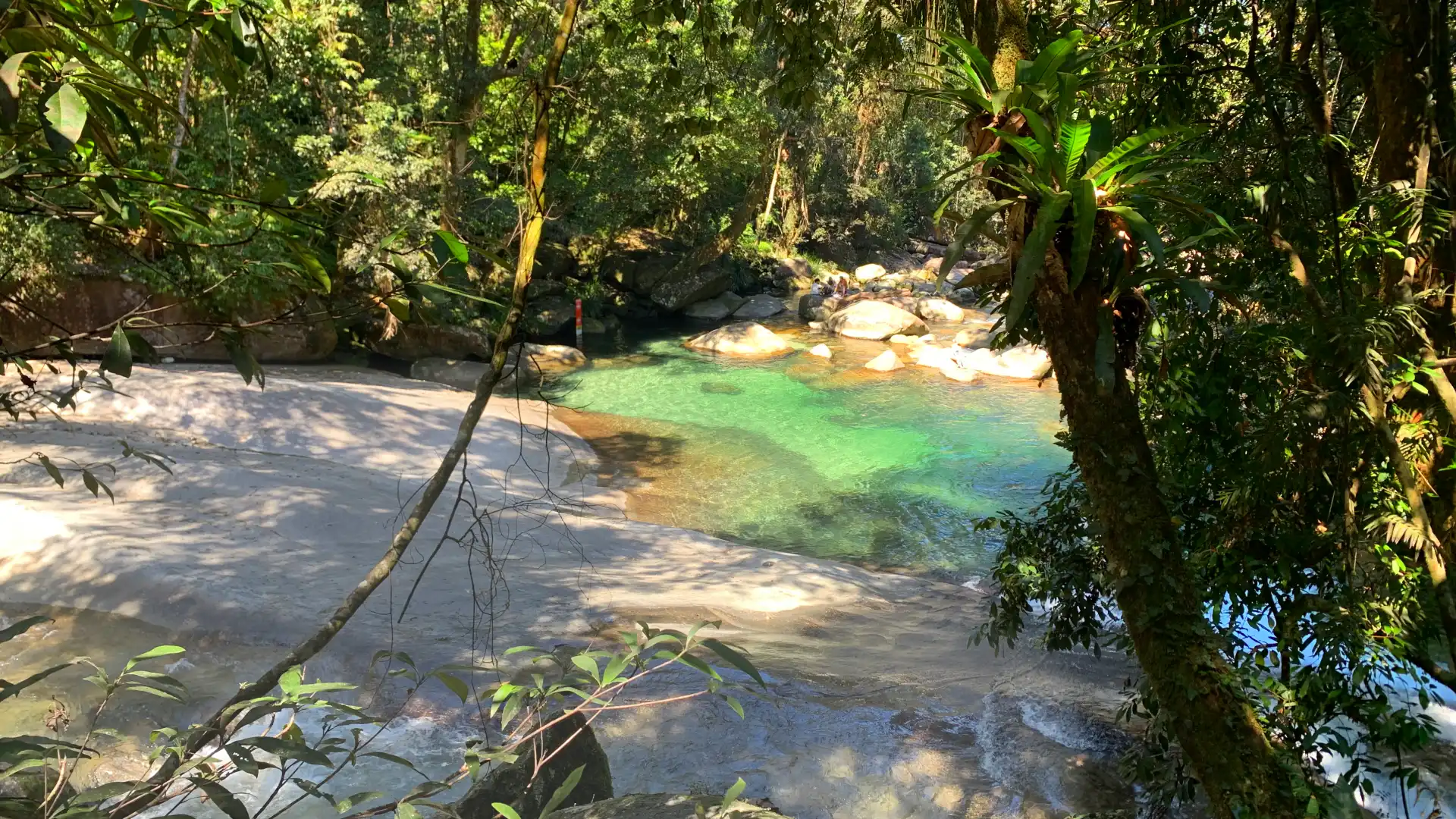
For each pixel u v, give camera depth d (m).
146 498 10.20
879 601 10.01
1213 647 2.89
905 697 6.95
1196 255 3.91
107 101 1.64
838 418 19.81
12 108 1.25
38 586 7.76
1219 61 4.89
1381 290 4.39
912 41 7.35
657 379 23.12
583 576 9.58
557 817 2.20
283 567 8.48
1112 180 2.67
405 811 1.41
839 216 46.22
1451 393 3.82
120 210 1.66
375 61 21.16
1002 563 6.13
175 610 7.41
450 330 21.70
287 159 18.48
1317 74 4.59
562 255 30.56
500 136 21.03
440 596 8.27
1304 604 4.45
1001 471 16.34
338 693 6.21
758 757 5.89
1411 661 4.24
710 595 9.45
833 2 6.69
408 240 2.05
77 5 1.74
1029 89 2.67
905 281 42.25
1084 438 2.87
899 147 44.59
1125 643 5.33
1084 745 6.34
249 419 14.55
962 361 24.77
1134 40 3.37
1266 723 4.31
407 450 14.86
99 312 16.27
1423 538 3.82
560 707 3.42
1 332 1.87
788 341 29.02
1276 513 4.62
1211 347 4.38
